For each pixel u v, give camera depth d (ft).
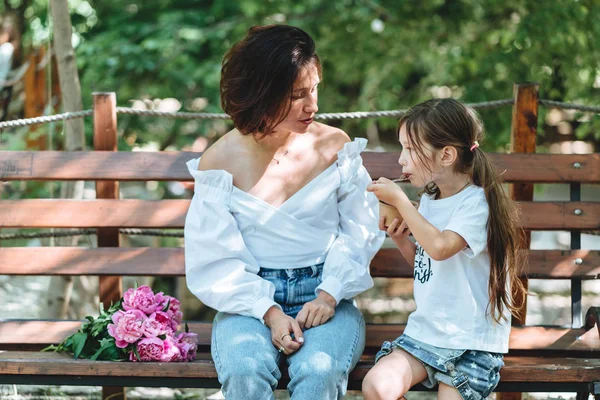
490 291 9.73
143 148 26.14
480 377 9.68
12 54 20.56
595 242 26.61
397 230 10.21
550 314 22.04
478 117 10.12
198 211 10.39
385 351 10.03
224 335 9.82
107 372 10.09
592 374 10.02
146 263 11.84
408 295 23.68
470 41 22.84
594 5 20.66
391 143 32.32
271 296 10.04
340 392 9.64
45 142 20.85
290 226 10.39
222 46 25.98
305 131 10.23
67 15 14.92
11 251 11.84
